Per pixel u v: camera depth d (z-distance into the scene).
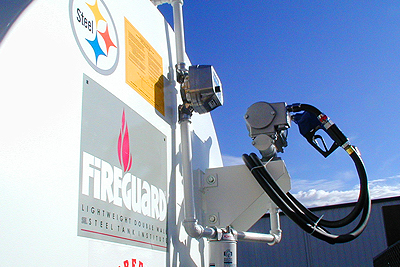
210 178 1.92
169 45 1.88
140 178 1.34
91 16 1.18
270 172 1.83
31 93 0.87
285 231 8.56
